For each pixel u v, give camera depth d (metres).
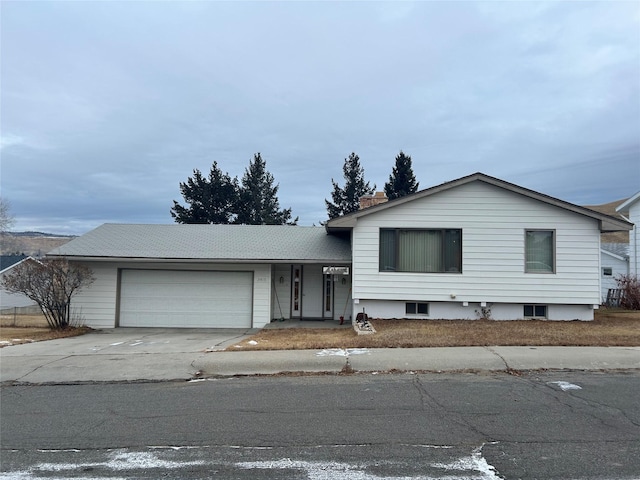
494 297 13.26
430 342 9.34
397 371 7.51
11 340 11.74
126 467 3.98
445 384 6.68
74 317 15.30
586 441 4.45
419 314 13.72
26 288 14.13
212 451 4.32
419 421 5.10
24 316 23.45
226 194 38.91
